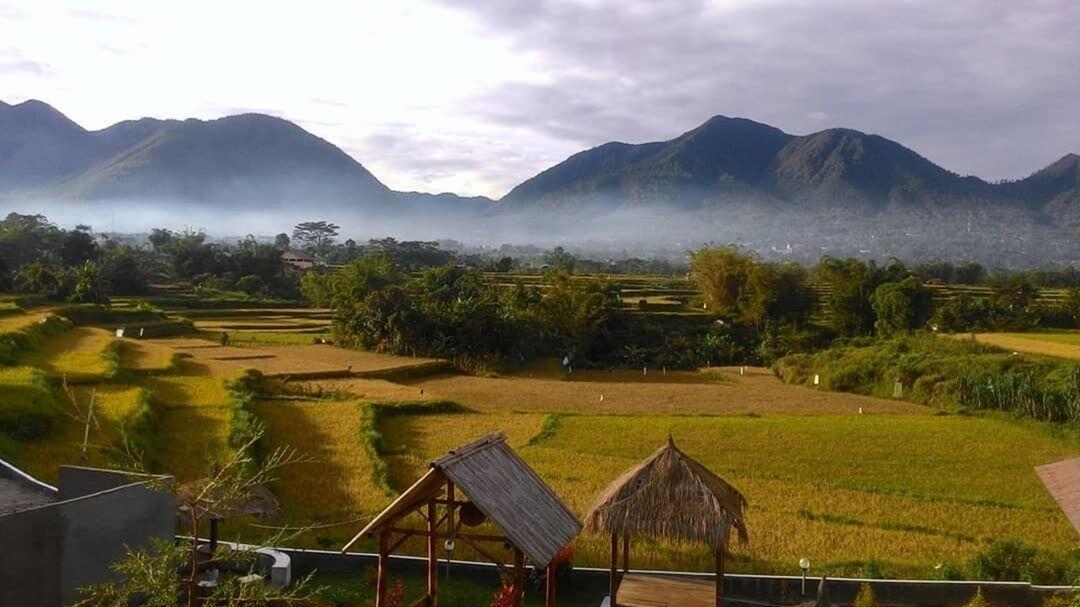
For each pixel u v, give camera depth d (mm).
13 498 19500
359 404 43969
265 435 35594
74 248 110125
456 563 21297
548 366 73125
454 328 70375
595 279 89562
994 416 50344
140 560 12062
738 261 96188
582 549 23875
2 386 33094
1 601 14430
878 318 84250
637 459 35500
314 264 146625
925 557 24219
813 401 56594
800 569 22859
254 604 13102
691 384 65875
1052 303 92500
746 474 33500
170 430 33812
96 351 49469
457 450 13906
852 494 30859
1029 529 27234
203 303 96125
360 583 20250
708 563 23172
